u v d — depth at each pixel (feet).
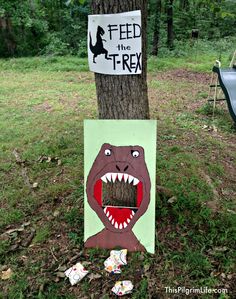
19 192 10.57
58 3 45.37
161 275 7.27
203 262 7.42
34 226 9.02
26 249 8.22
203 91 23.41
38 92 23.50
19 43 42.88
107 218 7.80
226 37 52.85
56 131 15.64
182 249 7.86
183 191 9.91
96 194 7.75
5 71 32.40
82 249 8.04
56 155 12.97
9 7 39.63
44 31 43.45
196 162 11.90
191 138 14.56
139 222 7.66
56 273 7.46
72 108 19.49
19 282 7.30
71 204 9.70
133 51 7.17
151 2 39.45
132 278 7.24
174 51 42.01
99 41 7.22
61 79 28.35
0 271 7.66
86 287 7.11
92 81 27.48
